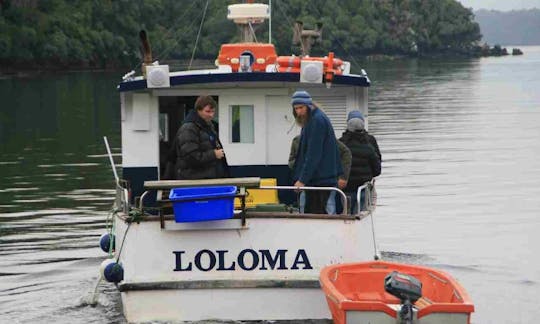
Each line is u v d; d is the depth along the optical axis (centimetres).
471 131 10969
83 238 5084
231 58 4025
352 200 3688
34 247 4891
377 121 12356
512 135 10512
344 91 3841
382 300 3125
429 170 7744
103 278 3712
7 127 11175
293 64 3816
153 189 3222
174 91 3759
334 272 3152
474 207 6075
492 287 4094
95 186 6831
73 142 9569
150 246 3209
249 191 3703
